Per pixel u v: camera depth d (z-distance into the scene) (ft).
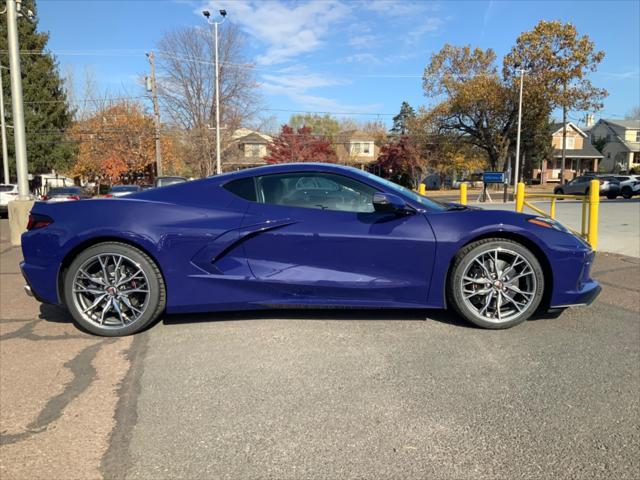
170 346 11.39
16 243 30.04
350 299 12.23
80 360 10.74
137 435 7.68
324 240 12.06
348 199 12.52
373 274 12.09
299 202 12.53
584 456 7.00
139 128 131.03
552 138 181.16
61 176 151.23
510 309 12.37
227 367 10.16
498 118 136.56
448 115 141.08
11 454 7.18
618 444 7.28
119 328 12.21
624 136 208.33
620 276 18.25
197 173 119.96
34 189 133.08
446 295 12.41
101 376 9.89
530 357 10.50
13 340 12.08
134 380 9.62
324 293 12.19
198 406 8.55
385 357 10.55
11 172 120.67
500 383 9.28
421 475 6.61
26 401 8.85
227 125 111.75
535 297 12.04
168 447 7.35
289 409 8.40
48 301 12.42
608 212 49.44
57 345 11.70
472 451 7.14
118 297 12.19
